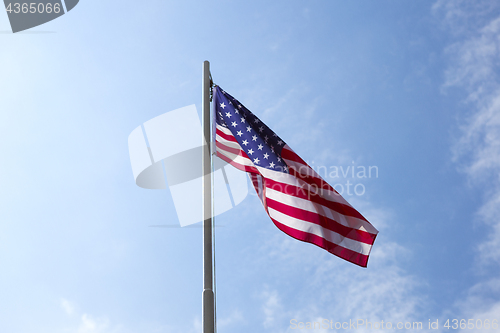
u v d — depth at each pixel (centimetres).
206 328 798
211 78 1254
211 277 857
